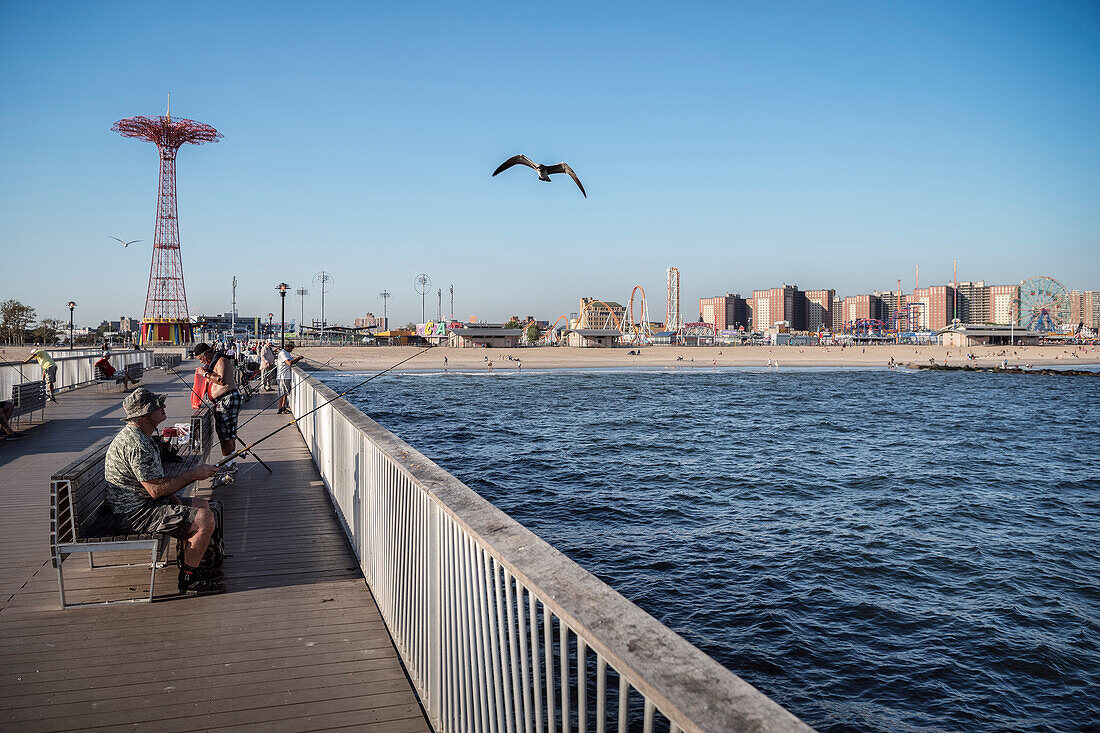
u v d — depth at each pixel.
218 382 7.75
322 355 81.38
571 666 6.51
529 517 12.80
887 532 12.18
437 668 2.83
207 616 4.03
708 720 1.08
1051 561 10.79
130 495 4.16
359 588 4.51
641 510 13.38
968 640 7.97
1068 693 6.92
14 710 2.99
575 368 80.44
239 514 6.24
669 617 8.45
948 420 31.33
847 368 89.69
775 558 10.63
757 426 27.72
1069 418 32.84
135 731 2.84
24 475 7.92
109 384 20.98
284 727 2.89
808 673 7.20
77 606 4.13
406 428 26.08
